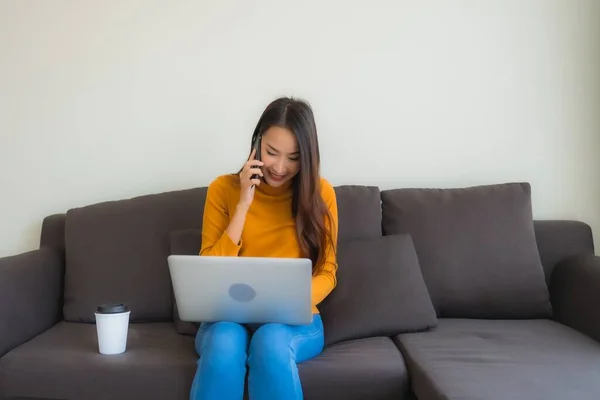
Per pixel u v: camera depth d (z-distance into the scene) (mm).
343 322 1844
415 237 2109
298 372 1563
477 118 2395
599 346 1691
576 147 2391
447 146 2400
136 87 2402
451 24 2379
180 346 1771
